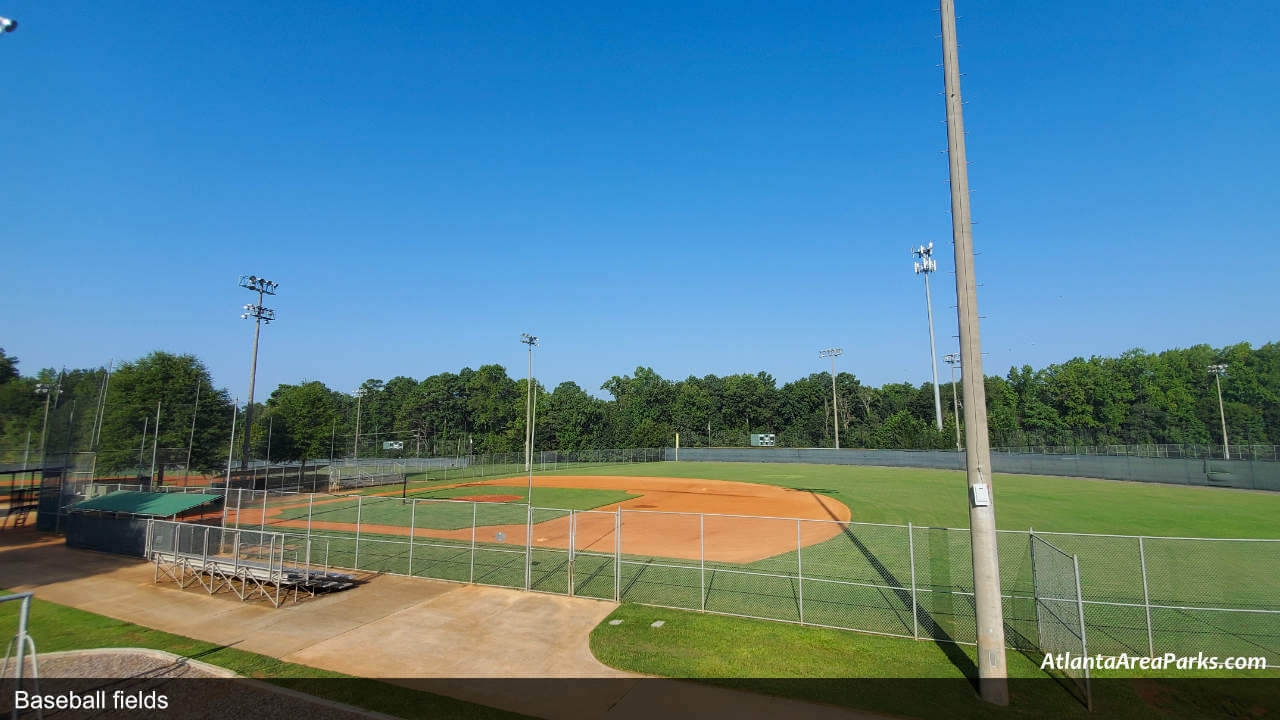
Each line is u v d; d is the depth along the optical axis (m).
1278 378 78.75
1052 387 90.12
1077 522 25.97
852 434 103.12
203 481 45.88
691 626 12.73
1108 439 81.88
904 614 13.53
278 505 35.50
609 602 14.48
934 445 70.38
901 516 28.83
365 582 16.62
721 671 10.39
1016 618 13.00
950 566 18.25
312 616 13.63
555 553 20.64
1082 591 14.88
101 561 19.52
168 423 42.78
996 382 95.38
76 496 26.20
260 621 13.34
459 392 121.50
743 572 17.45
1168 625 12.46
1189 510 29.44
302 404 60.69
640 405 117.06
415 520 29.41
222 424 47.69
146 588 16.22
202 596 15.41
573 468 70.19
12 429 32.84
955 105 10.01
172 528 18.28
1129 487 40.66
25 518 27.86
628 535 24.20
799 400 115.94
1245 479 39.12
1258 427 76.81
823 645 11.58
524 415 87.94
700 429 116.81
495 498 40.06
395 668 10.66
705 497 39.22
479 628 12.75
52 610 14.27
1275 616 12.92
